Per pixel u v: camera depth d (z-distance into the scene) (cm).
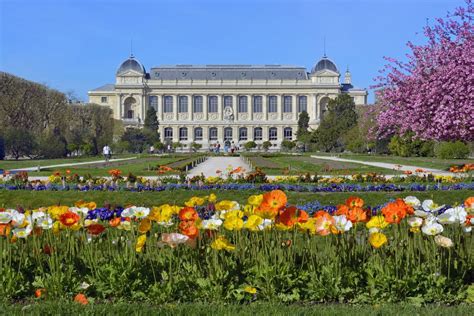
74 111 14225
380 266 1206
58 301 1127
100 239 1417
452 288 1179
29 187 3359
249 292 1165
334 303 1164
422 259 1283
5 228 1226
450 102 3891
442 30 4197
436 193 3062
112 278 1188
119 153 14375
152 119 18150
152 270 1236
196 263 1234
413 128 4306
